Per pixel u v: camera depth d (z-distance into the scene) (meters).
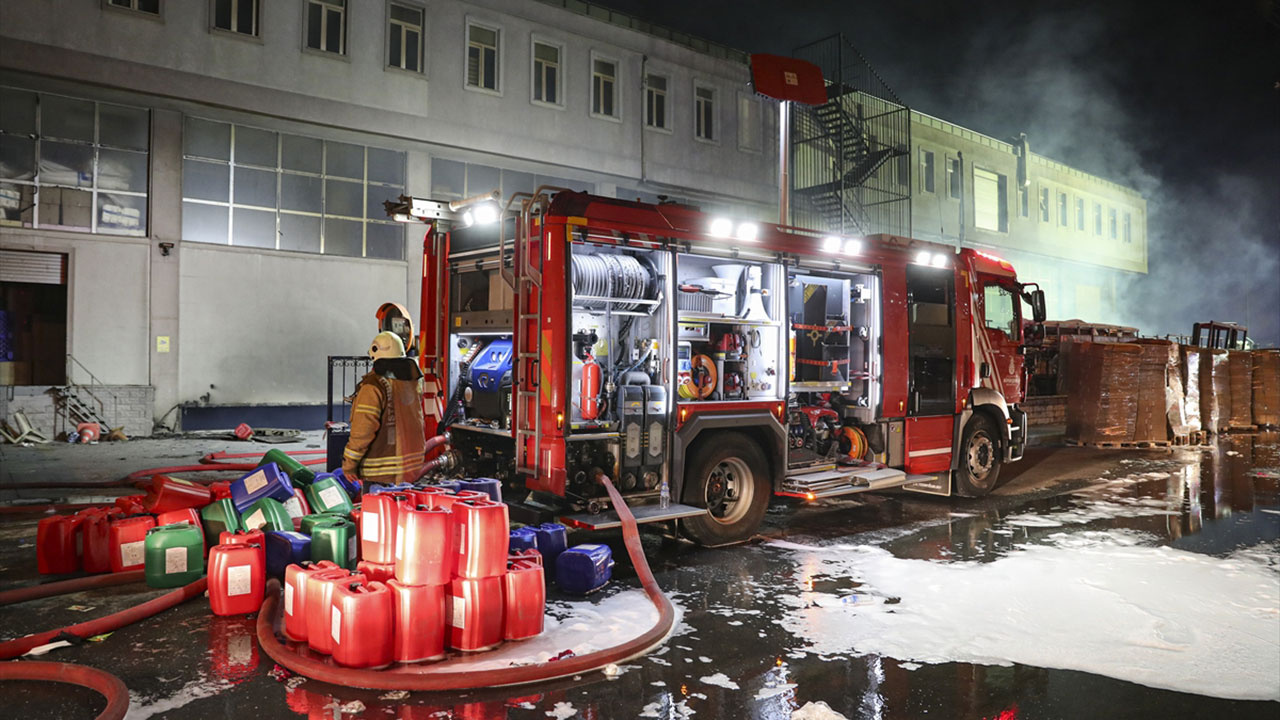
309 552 5.24
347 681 3.69
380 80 17.45
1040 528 7.54
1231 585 5.57
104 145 14.91
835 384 7.88
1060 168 34.66
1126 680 3.92
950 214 29.08
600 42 21.12
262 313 16.28
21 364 14.71
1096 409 14.76
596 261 6.08
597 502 5.77
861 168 22.70
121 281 14.88
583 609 4.88
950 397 8.73
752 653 4.24
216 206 15.98
